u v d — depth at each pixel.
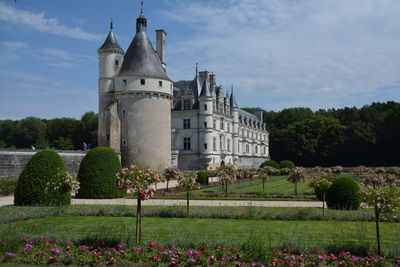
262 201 22.38
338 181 18.06
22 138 89.31
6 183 26.56
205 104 56.88
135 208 17.44
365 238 11.47
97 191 23.42
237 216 15.47
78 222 14.29
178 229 12.81
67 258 9.48
